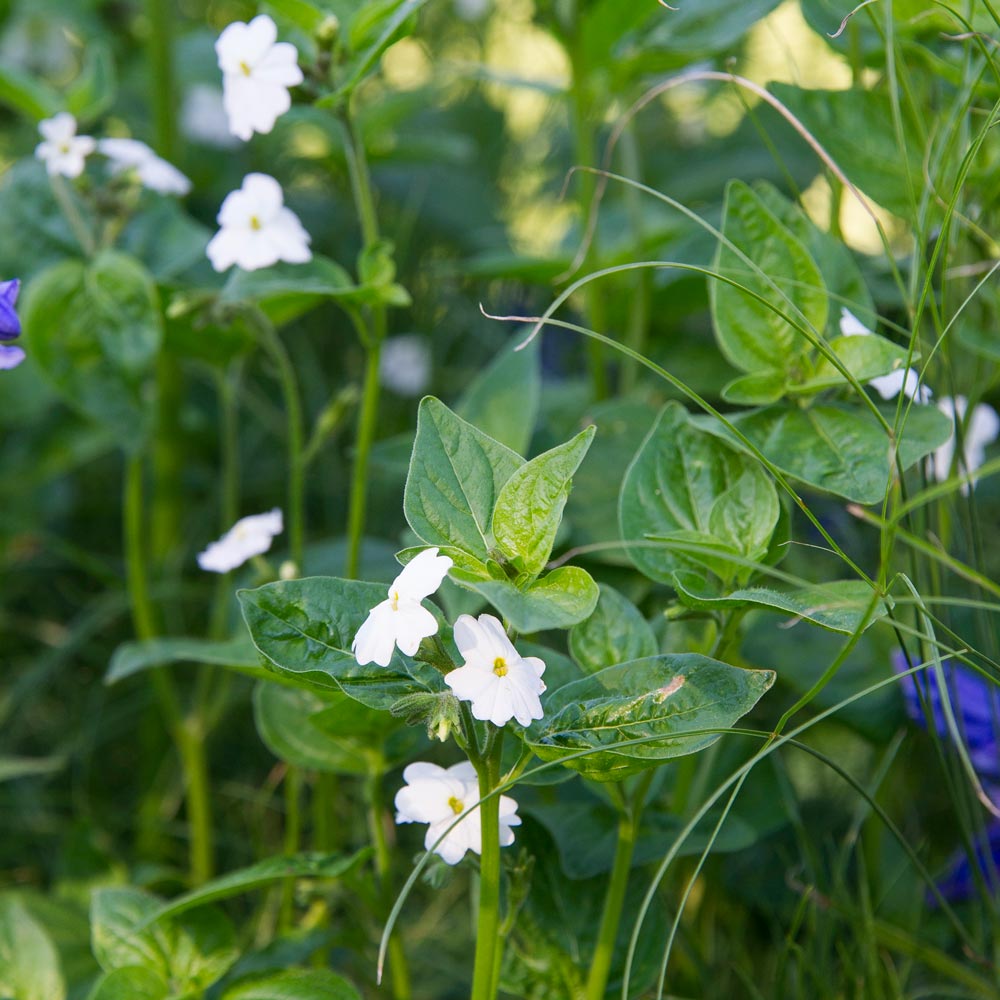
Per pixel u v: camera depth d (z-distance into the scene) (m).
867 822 1.05
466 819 0.88
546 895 0.94
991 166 0.99
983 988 0.98
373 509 1.42
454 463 0.86
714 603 0.87
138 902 0.95
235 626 1.10
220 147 1.57
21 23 1.65
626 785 0.95
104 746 1.29
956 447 0.96
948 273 0.98
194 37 1.63
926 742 1.11
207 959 0.94
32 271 1.08
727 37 1.08
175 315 1.00
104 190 1.07
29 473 1.29
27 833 1.19
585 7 1.12
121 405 1.06
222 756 1.23
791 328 0.94
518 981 0.93
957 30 0.99
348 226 1.62
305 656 0.86
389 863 0.97
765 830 1.02
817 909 1.01
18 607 1.39
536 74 1.89
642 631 0.91
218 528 1.41
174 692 1.25
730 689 0.86
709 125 1.79
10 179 1.08
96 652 1.32
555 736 0.86
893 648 1.01
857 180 0.99
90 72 1.11
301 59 1.00
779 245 0.94
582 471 1.04
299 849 1.14
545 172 1.83
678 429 0.92
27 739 1.28
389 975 1.04
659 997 0.87
